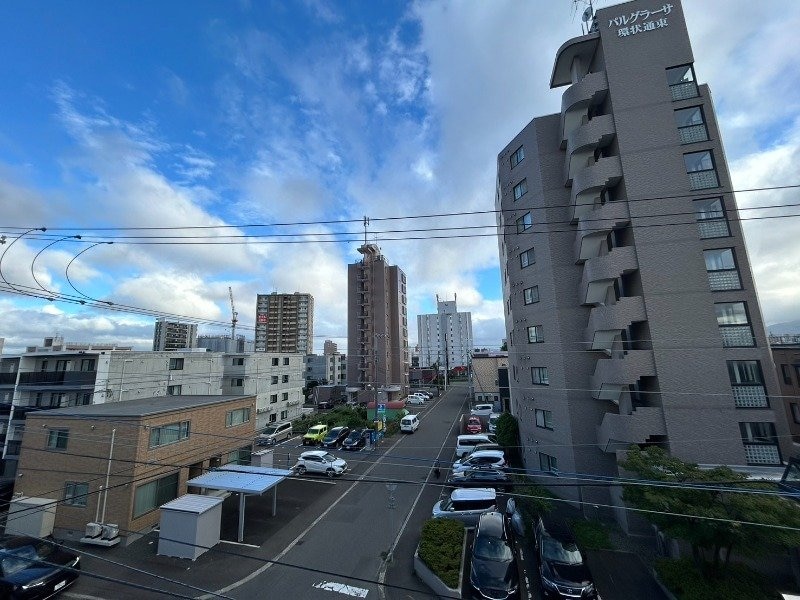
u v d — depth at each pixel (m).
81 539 14.79
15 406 27.81
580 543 14.24
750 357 15.59
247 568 13.11
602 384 17.19
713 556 12.02
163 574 12.73
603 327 17.16
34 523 15.45
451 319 96.56
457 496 16.67
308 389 63.38
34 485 16.64
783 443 14.79
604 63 18.56
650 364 16.41
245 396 24.50
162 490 17.14
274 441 33.38
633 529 15.20
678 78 17.80
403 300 63.38
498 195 31.77
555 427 19.94
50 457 16.73
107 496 15.62
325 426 34.31
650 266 16.92
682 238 16.81
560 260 20.69
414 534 15.52
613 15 18.67
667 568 11.85
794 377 21.94
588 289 18.30
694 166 17.12
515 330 24.61
